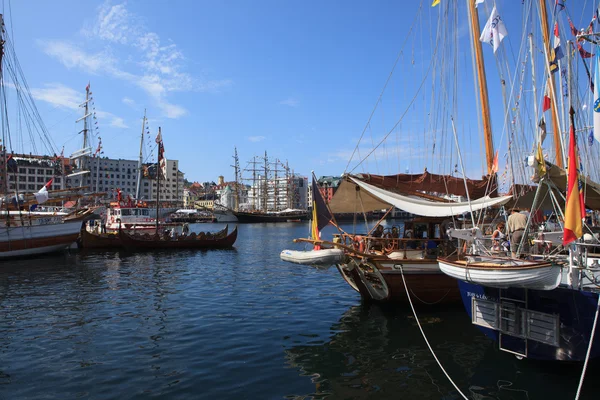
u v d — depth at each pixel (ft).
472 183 56.13
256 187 643.86
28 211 137.28
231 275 91.50
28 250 121.29
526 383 31.83
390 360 37.52
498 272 30.89
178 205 414.41
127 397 29.94
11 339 43.73
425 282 52.80
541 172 32.53
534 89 34.50
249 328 48.29
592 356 30.14
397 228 60.59
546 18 50.16
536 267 29.09
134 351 39.99
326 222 53.67
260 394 30.58
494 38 46.78
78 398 29.76
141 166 258.16
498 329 34.55
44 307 58.90
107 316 53.72
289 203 619.26
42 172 446.60
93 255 132.16
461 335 44.47
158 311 56.65
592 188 40.40
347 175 54.29
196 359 37.88
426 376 33.81
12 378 33.42
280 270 99.91
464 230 37.11
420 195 57.00
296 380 33.19
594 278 31.96
